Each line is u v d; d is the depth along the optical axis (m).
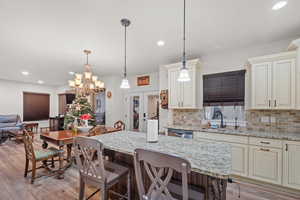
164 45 2.98
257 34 2.53
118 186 1.95
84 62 4.07
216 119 3.39
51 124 6.47
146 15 1.99
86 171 1.54
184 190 0.91
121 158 1.97
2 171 2.87
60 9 1.86
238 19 2.09
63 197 2.06
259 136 2.38
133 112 5.91
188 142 1.82
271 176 2.29
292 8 1.84
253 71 2.73
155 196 1.07
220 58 3.34
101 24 2.21
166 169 1.43
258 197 2.09
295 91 2.35
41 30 2.37
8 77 6.07
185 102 3.47
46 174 2.73
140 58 3.78
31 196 2.08
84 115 3.38
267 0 1.70
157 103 5.27
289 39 2.69
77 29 2.35
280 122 2.72
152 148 1.55
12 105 6.84
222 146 1.65
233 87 3.14
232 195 2.14
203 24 2.22
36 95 7.59
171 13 1.95
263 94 2.63
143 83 5.59
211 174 1.01
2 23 2.16
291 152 2.17
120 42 2.83
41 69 4.79
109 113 5.91
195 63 3.36
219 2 1.74
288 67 2.41
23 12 1.91
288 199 2.06
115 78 5.87
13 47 3.02
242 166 2.52
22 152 4.02
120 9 1.87
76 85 3.47
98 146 1.38
